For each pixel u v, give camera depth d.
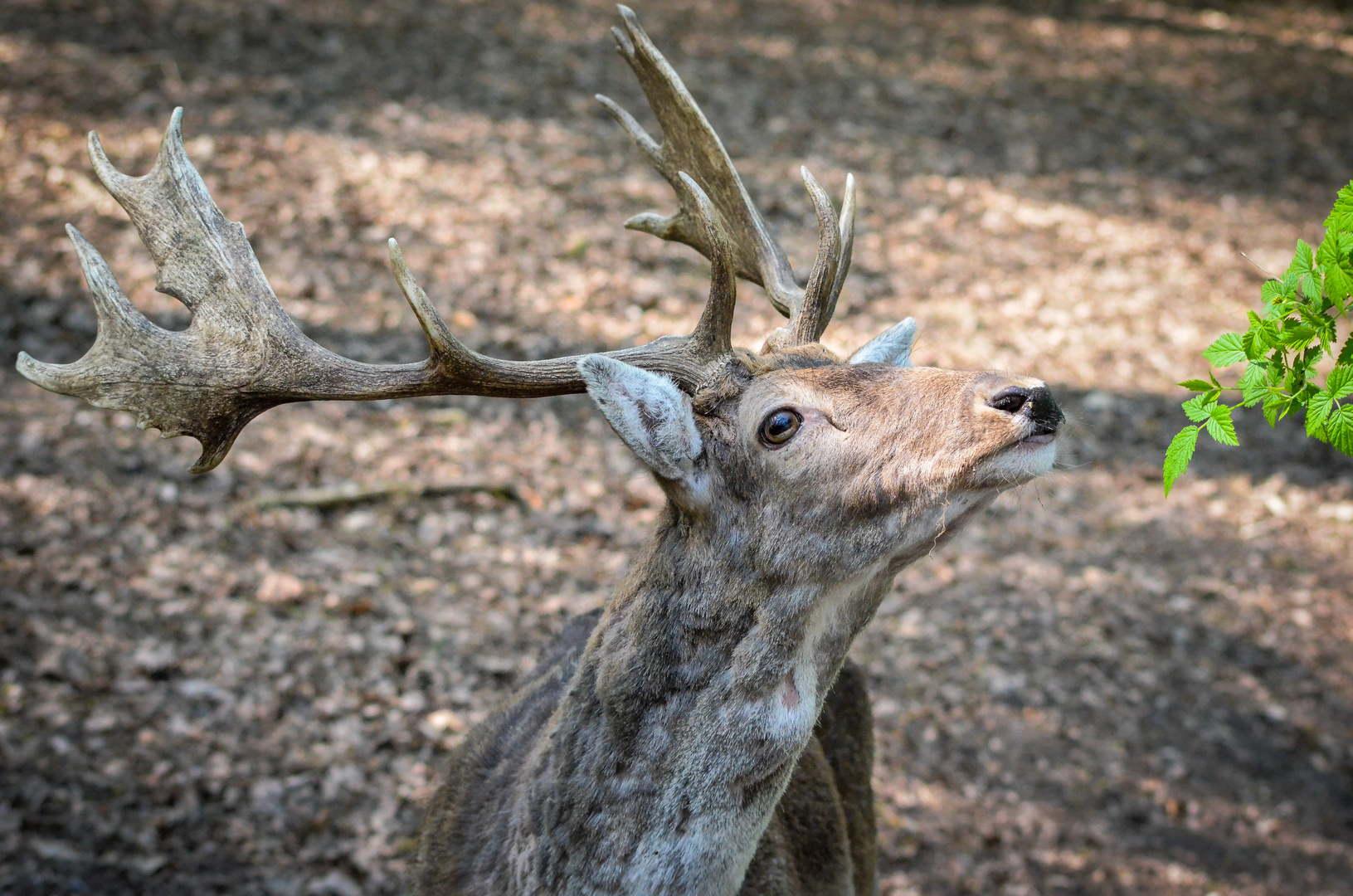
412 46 16.20
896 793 7.25
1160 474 10.76
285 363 3.67
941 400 3.32
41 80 13.15
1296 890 7.01
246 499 8.47
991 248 13.95
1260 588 9.54
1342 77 21.53
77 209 11.17
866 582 3.48
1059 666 8.47
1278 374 2.99
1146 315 13.13
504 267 11.73
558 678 4.22
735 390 3.51
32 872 5.62
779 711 3.39
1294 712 8.38
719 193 4.40
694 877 3.36
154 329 3.65
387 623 7.65
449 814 4.01
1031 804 7.35
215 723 6.71
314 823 6.23
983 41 20.98
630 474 9.59
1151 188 16.19
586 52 17.19
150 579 7.59
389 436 9.45
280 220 11.66
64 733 6.42
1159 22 23.77
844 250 4.05
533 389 3.66
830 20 20.75
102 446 8.69
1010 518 9.97
